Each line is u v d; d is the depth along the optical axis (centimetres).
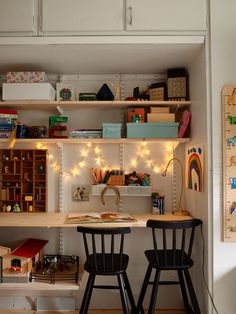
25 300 247
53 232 254
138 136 230
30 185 252
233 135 196
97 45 198
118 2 195
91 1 194
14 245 254
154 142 248
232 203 194
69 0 194
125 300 199
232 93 196
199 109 212
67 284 215
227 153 195
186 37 196
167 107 238
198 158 214
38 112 258
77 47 200
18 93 225
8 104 230
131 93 258
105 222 211
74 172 256
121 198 255
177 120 257
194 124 225
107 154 257
